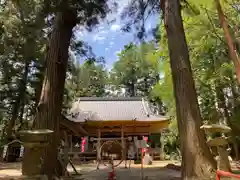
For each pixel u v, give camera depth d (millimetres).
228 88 12070
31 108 15930
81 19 7359
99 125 17500
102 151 12969
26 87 15180
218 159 5914
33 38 9766
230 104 11766
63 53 6734
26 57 11805
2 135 15609
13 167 11203
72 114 18234
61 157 7676
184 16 9070
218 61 9805
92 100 21672
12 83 14969
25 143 4449
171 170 9445
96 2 6969
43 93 6266
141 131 18562
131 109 20156
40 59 12539
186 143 4605
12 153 15844
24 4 7836
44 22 8039
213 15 8836
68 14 6902
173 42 5520
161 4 6309
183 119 4805
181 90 5027
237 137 11031
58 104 6254
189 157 4480
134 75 28469
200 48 9609
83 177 7539
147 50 10859
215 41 9328
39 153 4527
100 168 11609
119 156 12625
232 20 7766
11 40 10078
